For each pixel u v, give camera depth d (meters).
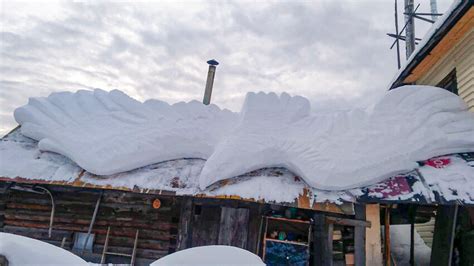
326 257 6.16
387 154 6.10
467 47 7.11
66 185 6.62
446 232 6.20
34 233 7.07
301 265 6.27
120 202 7.10
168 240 6.88
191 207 6.73
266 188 6.04
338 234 6.45
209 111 7.62
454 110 6.72
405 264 7.95
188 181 6.45
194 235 6.58
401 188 5.77
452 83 7.98
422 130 6.39
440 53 8.16
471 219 6.21
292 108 7.12
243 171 6.41
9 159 6.93
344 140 6.38
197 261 3.25
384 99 6.85
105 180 6.46
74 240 7.01
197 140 7.21
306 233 6.64
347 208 5.66
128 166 6.69
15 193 7.22
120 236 6.99
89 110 7.58
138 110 7.48
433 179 5.80
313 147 6.40
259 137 6.65
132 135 7.02
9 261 2.78
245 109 7.12
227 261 3.30
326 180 5.91
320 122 6.84
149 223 6.97
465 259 6.10
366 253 6.04
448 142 6.26
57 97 7.95
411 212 7.21
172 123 7.33
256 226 6.51
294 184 6.20
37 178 6.50
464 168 5.92
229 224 6.59
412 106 6.72
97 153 6.70
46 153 7.24
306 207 5.68
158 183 6.39
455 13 6.38
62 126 7.38
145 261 6.79
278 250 6.40
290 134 6.76
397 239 8.93
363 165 5.96
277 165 6.62
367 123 6.57
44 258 2.89
